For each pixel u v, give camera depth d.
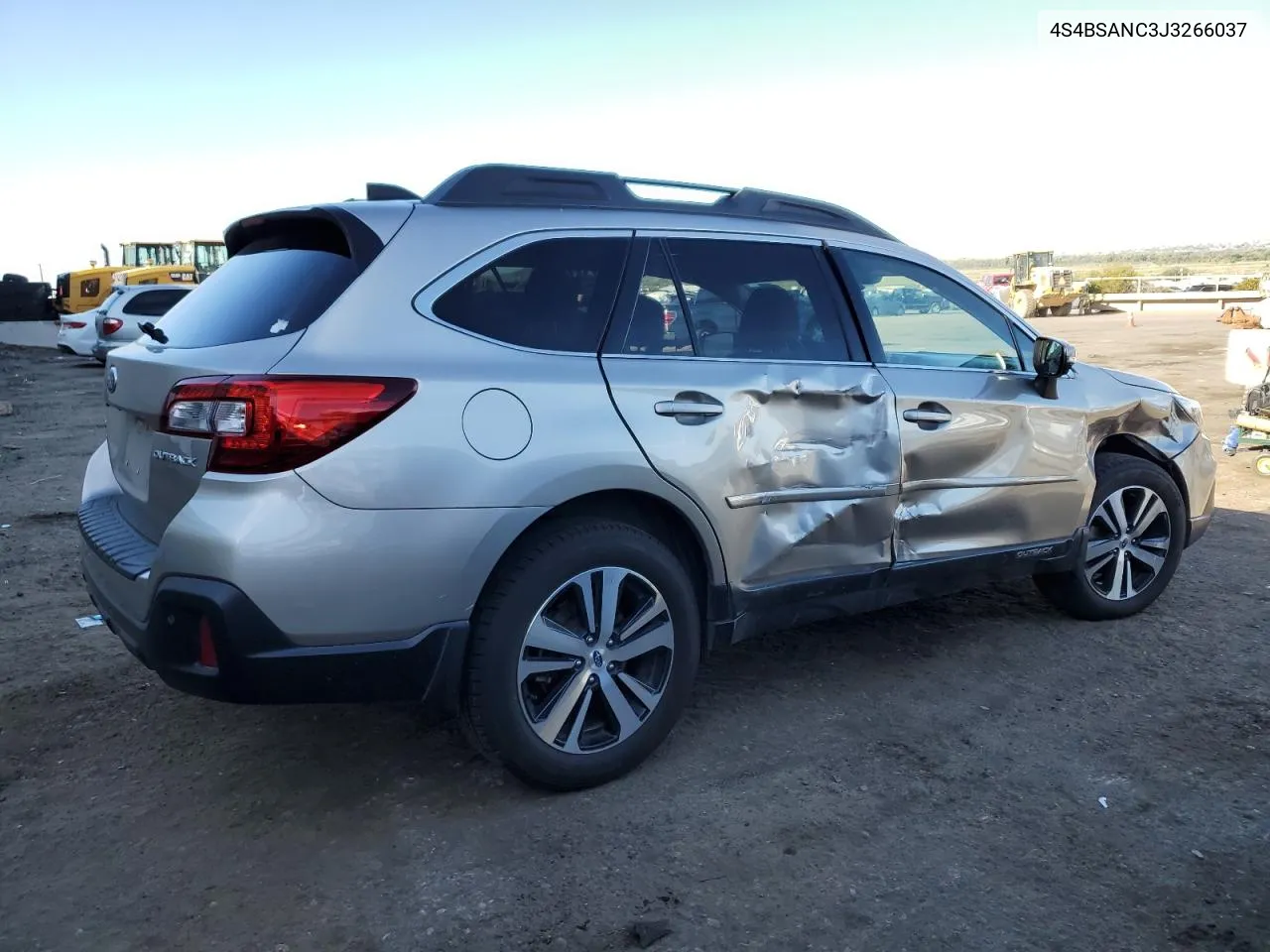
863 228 4.24
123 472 3.43
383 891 2.75
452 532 2.89
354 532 2.77
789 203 4.02
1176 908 2.66
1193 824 3.07
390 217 3.14
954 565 4.12
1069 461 4.45
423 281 3.06
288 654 2.76
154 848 2.96
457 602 2.93
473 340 3.07
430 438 2.87
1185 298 44.62
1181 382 15.22
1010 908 2.66
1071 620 4.91
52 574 5.79
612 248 3.44
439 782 3.34
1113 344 23.86
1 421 13.16
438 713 3.05
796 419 3.61
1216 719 3.80
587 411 3.14
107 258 34.03
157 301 19.81
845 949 2.50
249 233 3.63
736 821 3.09
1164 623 4.86
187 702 3.98
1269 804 3.18
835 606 3.84
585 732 3.27
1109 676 4.21
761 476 3.51
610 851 2.93
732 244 3.71
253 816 3.13
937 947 2.51
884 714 3.85
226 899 2.72
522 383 3.05
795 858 2.89
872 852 2.92
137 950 2.51
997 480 4.19
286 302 3.05
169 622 2.79
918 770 3.41
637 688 3.32
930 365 4.10
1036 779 3.34
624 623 3.29
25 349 29.89
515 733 3.07
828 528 3.71
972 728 3.73
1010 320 4.51
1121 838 3.00
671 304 3.49
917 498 3.97
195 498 2.78
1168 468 5.03
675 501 3.31
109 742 3.65
